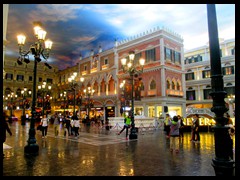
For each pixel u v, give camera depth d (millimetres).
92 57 41375
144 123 22766
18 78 52906
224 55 35375
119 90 34062
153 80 29375
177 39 31547
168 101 28000
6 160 7781
